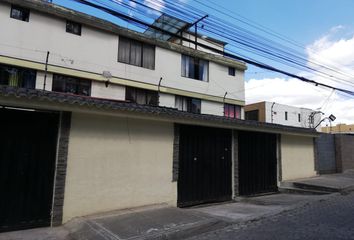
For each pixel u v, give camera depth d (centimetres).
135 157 791
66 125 680
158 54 2069
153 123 837
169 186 856
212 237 613
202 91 2297
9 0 1477
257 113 4269
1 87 593
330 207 912
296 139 1424
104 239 560
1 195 606
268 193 1207
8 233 602
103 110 704
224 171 1029
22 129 639
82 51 1712
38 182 648
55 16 1628
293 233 633
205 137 979
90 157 713
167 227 625
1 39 1465
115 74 1838
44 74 1577
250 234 629
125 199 764
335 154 1716
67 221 668
